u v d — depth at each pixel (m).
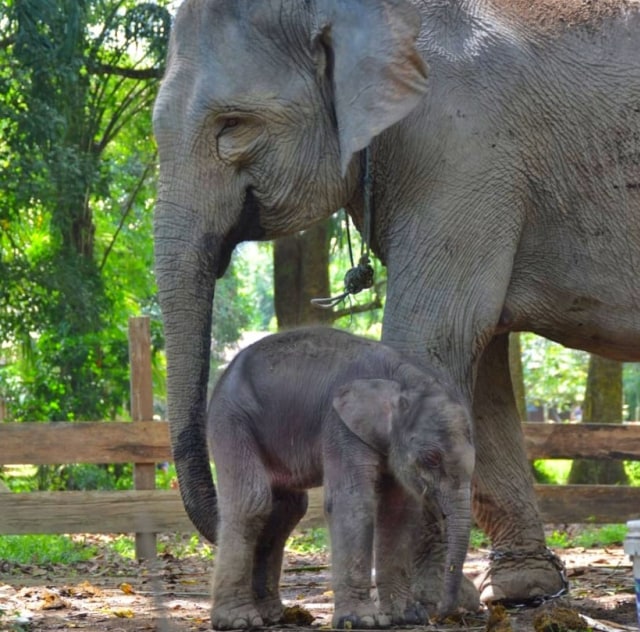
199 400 6.48
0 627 6.45
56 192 18.16
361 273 6.65
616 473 19.25
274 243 18.92
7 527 10.48
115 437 10.69
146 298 26.69
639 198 6.58
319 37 6.42
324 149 6.52
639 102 6.57
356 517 5.71
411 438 5.61
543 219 6.62
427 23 6.55
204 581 9.21
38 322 19.08
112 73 20.16
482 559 10.87
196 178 6.51
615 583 8.73
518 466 7.13
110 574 9.84
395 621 5.89
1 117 17.45
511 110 6.48
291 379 6.02
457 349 6.42
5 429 10.54
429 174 6.43
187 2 6.68
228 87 6.46
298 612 6.28
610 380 19.19
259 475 5.98
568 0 6.75
